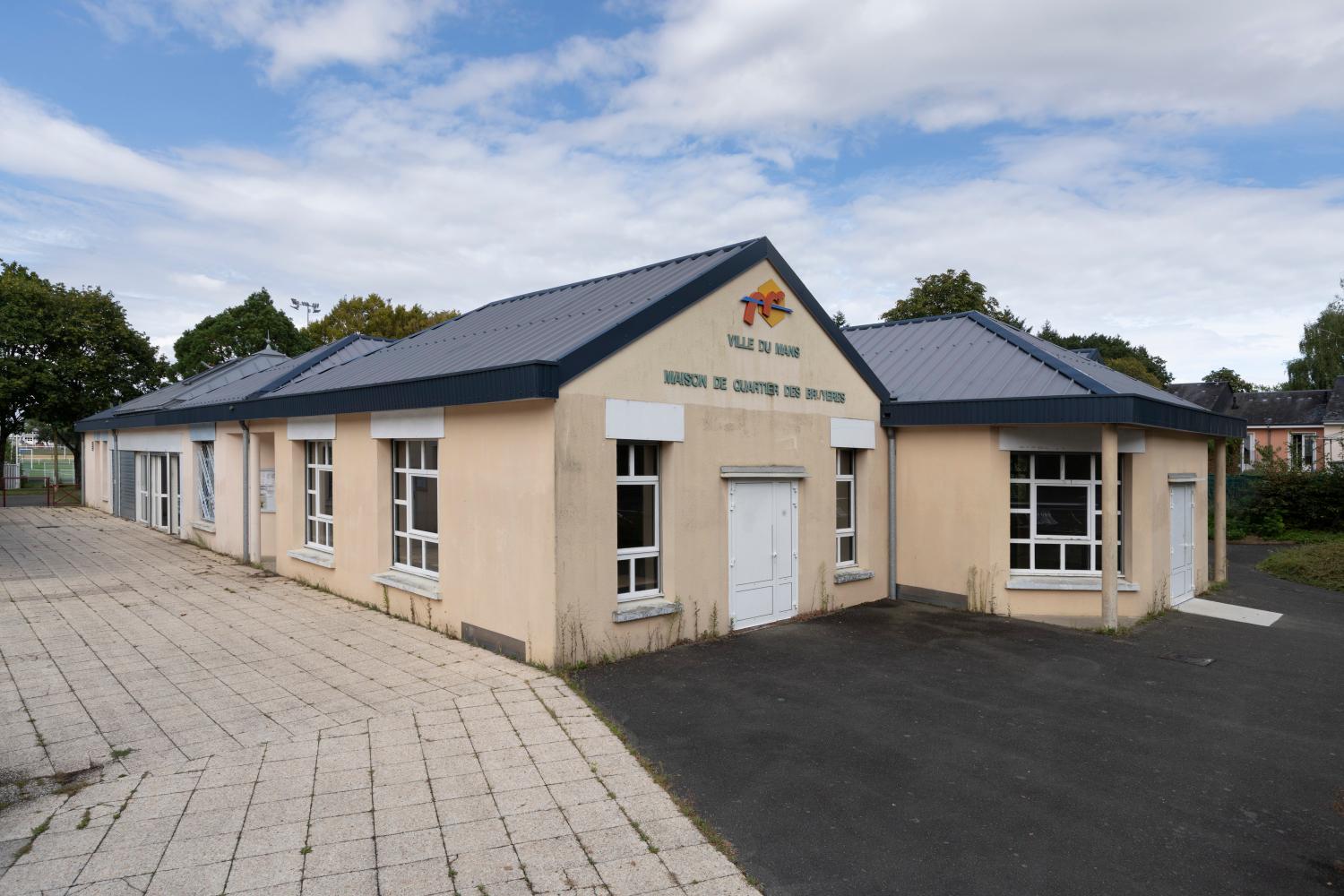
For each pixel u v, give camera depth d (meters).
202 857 4.31
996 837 4.79
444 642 8.80
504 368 7.65
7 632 9.10
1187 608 12.05
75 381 31.39
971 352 12.87
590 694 7.14
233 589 11.80
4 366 29.12
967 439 11.24
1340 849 4.76
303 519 12.73
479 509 8.59
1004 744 6.30
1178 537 12.46
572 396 7.73
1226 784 5.65
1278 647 9.73
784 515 10.34
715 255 10.45
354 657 8.18
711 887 4.16
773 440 10.13
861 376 11.58
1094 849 4.68
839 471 11.71
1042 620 10.70
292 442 12.66
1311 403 37.81
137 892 3.97
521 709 6.70
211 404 15.10
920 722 6.73
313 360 15.20
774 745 6.15
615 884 4.15
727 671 8.01
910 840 4.72
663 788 5.32
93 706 6.69
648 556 8.87
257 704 6.76
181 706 6.71
